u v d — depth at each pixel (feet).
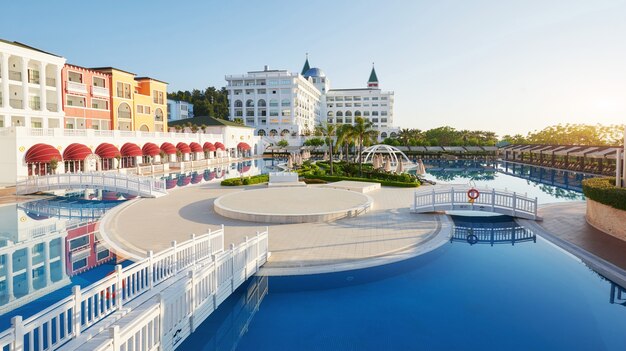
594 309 33.83
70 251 51.37
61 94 157.38
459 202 72.84
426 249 50.55
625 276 40.27
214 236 44.24
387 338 29.40
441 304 35.24
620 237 54.85
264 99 393.09
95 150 147.02
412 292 37.93
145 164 186.50
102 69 186.19
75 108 166.91
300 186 110.73
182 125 269.44
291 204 76.95
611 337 29.07
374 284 39.88
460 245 54.08
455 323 31.68
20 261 47.96
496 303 35.35
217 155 254.68
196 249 40.93
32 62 149.59
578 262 46.75
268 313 33.76
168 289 26.89
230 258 35.50
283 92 390.83
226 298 36.09
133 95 202.28
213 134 248.73
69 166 138.72
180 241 54.08
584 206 80.89
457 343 28.53
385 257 46.80
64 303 22.25
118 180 96.63
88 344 20.15
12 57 142.82
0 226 66.33
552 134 354.74
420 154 298.97
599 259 45.96
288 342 29.07
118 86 192.85
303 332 30.50
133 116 201.87
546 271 43.62
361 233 58.44
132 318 22.95
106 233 59.16
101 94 179.63
